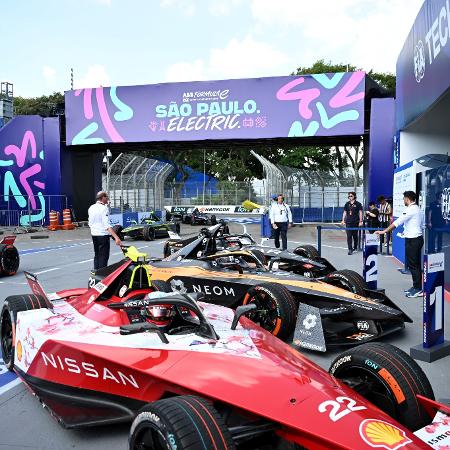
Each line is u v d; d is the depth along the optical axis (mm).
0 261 10852
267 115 22375
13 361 5074
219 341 3605
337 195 36656
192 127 23281
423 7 11484
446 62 9406
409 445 2453
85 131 24547
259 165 52938
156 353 3492
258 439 3256
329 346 6004
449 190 8305
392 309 6039
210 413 2688
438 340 5668
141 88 23766
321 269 8156
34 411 4320
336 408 2754
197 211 33938
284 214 14594
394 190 14398
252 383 3018
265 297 6074
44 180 26766
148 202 34625
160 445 2826
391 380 3205
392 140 20609
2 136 26969
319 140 24578
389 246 16562
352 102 21469
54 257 14758
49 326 4375
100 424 3715
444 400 3955
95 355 3602
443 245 8836
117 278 4551
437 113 15273
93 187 30312
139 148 27375
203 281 7234
